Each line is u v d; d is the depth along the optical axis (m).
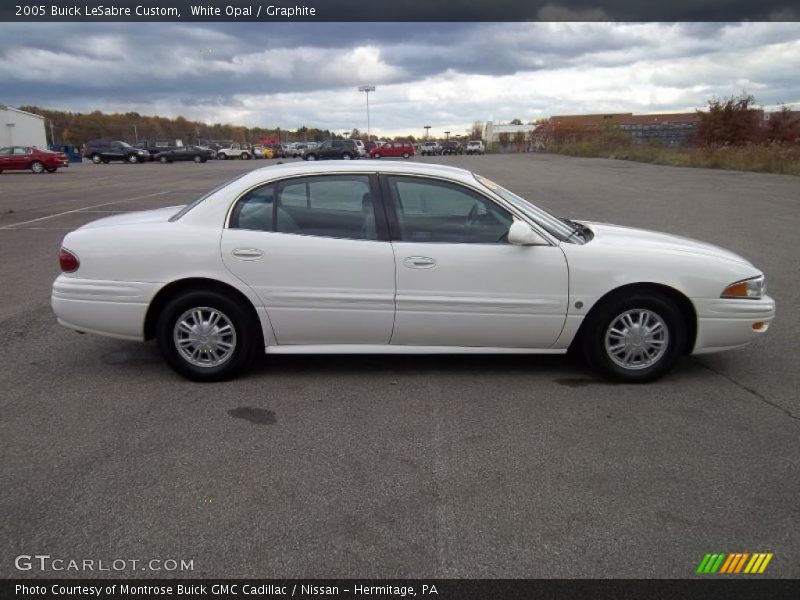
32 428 3.94
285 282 4.52
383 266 4.50
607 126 61.59
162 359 5.18
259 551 2.79
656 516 3.06
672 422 4.09
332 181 4.61
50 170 36.50
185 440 3.79
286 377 4.81
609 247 4.61
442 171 4.71
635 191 20.19
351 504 3.14
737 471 3.48
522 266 4.52
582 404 4.36
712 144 38.19
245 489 3.26
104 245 4.56
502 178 26.95
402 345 4.70
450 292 4.54
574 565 2.71
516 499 3.19
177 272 4.51
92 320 4.62
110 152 53.47
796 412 4.25
